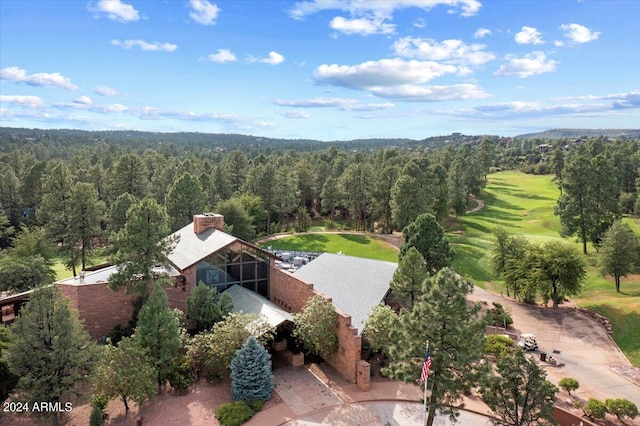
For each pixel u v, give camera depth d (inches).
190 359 1122.0
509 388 807.7
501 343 1322.6
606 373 1228.5
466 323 850.8
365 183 3346.5
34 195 3366.1
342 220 4079.7
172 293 1425.9
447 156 4357.8
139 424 939.3
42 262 1871.3
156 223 1353.3
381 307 1222.3
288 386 1120.8
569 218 2372.0
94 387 949.8
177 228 2417.6
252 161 5078.7
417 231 1722.4
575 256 1745.8
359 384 1116.5
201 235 1694.1
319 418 980.6
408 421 972.6
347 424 957.2
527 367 811.4
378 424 959.6
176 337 1082.7
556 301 1775.3
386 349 1147.9
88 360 933.8
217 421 959.6
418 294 1305.4
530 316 1691.7
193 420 962.1
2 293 1732.3
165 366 1082.7
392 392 1093.8
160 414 984.3
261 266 1573.6
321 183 4355.3
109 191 3248.0
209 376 1137.4
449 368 869.8
